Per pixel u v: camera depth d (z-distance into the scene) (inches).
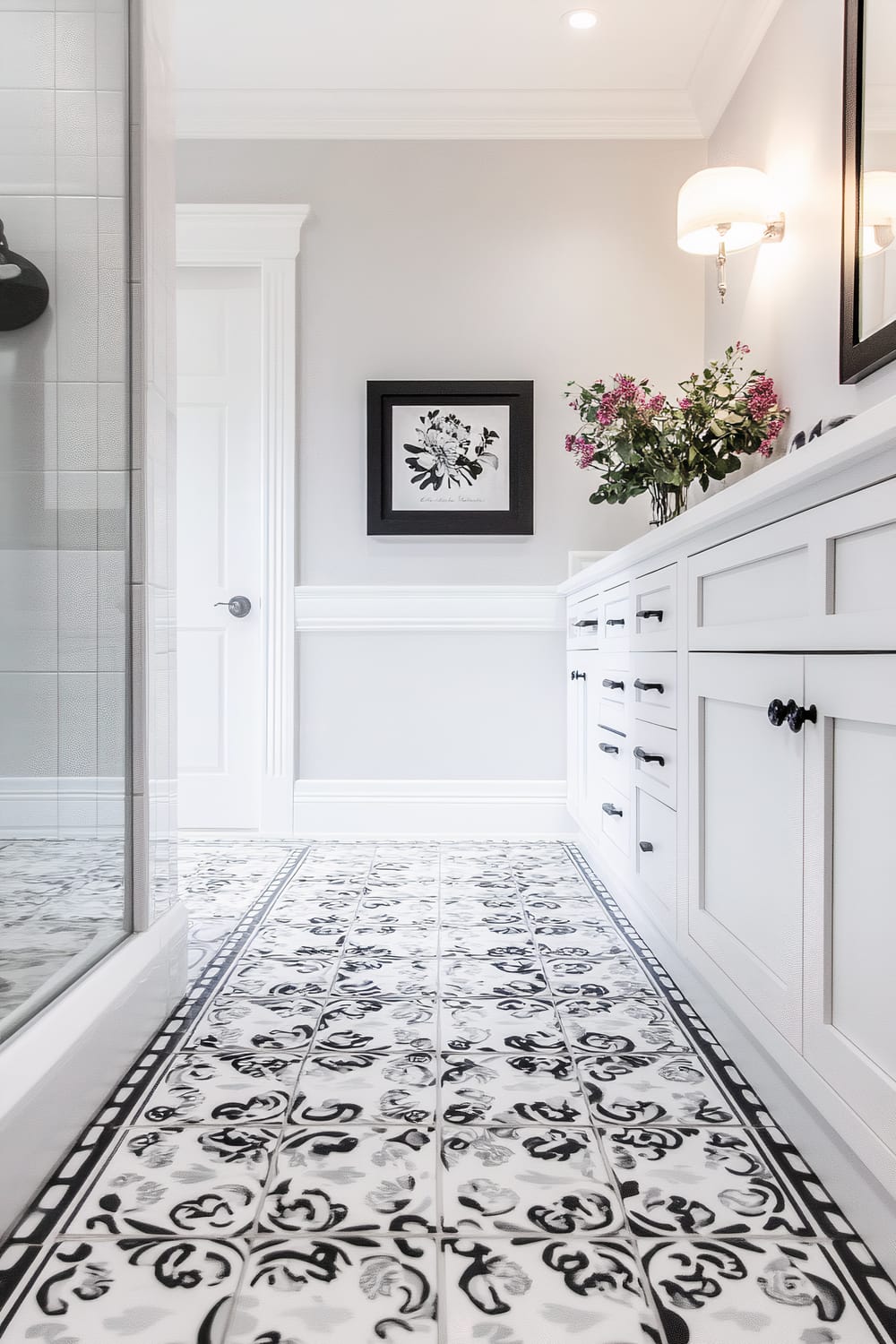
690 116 133.3
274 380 134.3
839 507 40.7
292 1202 44.1
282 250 133.9
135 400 64.4
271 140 134.5
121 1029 57.7
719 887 59.0
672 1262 39.6
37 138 48.9
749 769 53.2
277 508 135.0
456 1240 41.1
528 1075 58.3
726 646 56.9
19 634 46.5
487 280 135.2
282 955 82.2
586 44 119.6
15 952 46.6
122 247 62.9
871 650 37.7
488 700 136.6
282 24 115.0
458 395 133.7
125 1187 45.4
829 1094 41.7
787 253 104.0
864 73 82.3
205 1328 35.6
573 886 107.4
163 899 69.8
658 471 106.5
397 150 135.0
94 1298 37.3
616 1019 67.7
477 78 127.0
